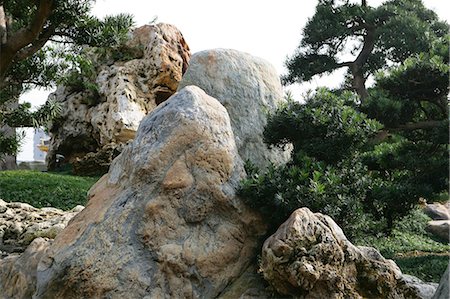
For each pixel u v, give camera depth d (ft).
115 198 22.90
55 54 44.09
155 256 21.43
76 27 41.29
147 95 60.95
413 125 34.94
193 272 21.50
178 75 61.62
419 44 60.13
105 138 59.93
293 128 25.72
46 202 46.03
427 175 32.50
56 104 42.98
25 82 43.34
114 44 43.93
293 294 20.07
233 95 27.22
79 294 21.03
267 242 20.59
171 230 21.81
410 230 45.65
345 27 64.28
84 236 22.17
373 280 20.17
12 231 35.53
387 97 34.71
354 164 26.04
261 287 21.22
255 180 22.84
